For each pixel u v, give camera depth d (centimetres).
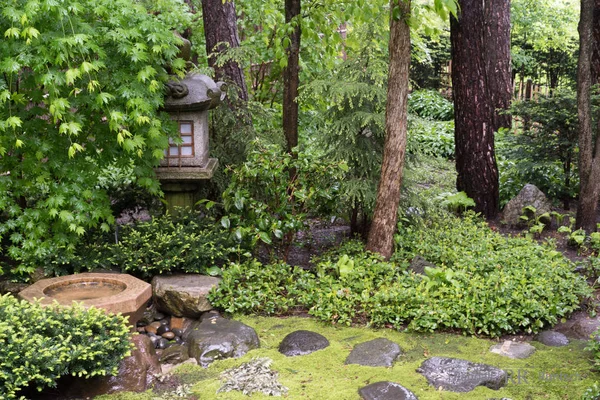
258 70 1052
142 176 580
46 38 494
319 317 522
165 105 596
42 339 375
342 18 838
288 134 740
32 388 397
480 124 833
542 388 404
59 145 545
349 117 638
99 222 602
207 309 525
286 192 604
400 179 610
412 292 517
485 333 495
